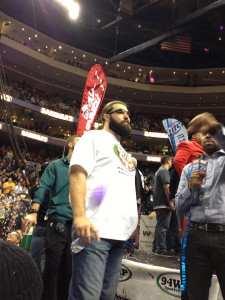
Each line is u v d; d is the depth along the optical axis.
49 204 2.92
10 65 26.89
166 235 4.44
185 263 2.02
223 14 23.89
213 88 28.61
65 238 2.79
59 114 26.50
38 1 24.97
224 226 1.91
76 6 15.10
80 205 1.70
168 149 29.78
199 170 2.09
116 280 1.97
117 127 2.12
